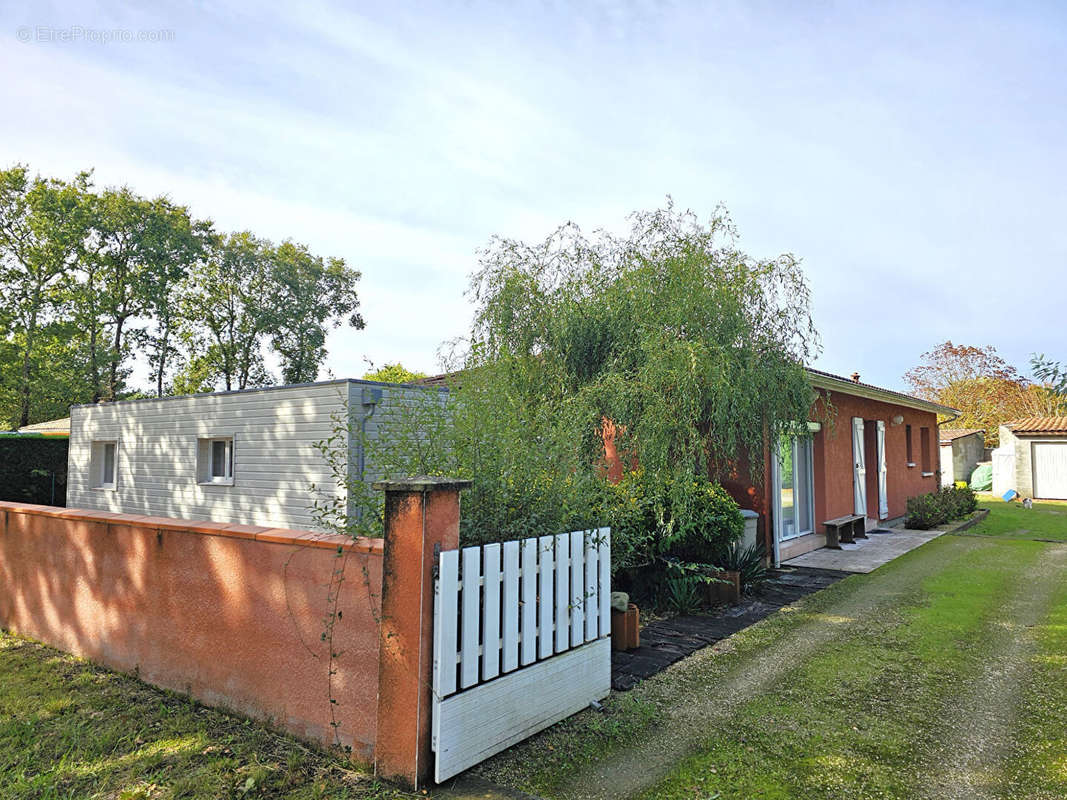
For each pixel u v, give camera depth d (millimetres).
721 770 3430
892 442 15125
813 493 11336
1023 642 5672
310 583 3643
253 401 10375
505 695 3578
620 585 7121
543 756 3557
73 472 13969
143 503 12305
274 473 10008
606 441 7566
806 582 8383
